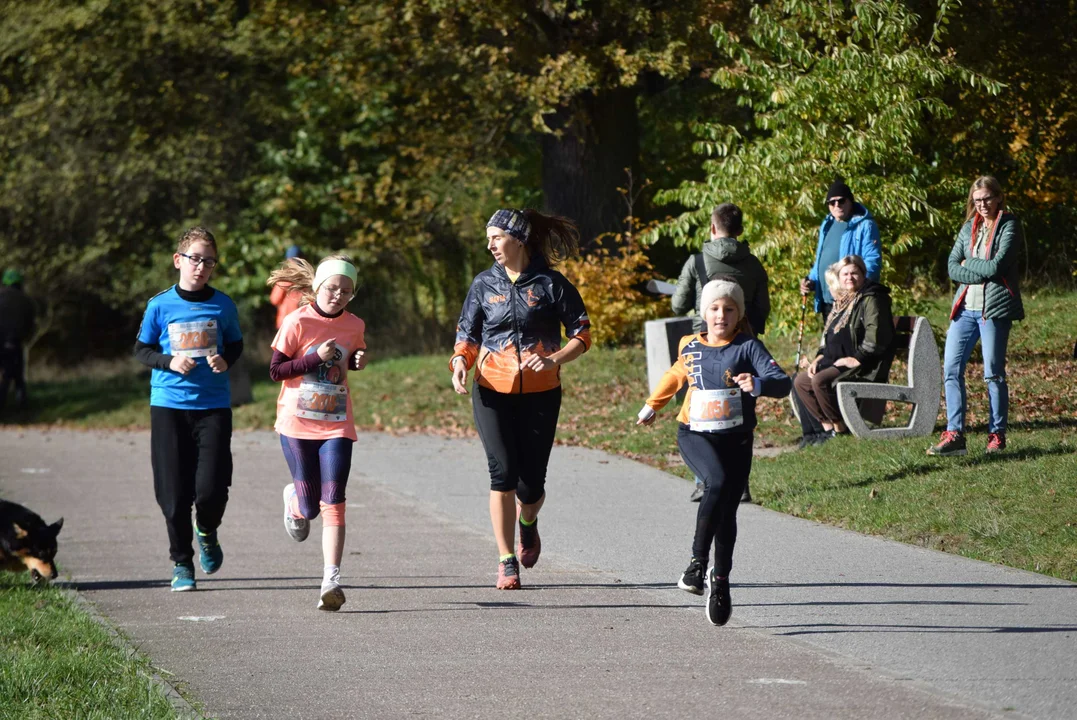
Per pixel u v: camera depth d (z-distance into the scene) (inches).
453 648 615.5
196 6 2650.1
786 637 615.2
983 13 1694.1
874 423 1190.9
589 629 649.0
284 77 2915.8
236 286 2664.9
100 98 2721.5
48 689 531.8
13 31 2674.7
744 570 773.9
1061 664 544.4
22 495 1309.1
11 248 2751.0
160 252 2755.9
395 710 507.5
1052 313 1662.2
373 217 2664.9
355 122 2751.0
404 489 1213.1
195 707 508.4
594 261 2048.5
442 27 2107.5
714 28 1476.4
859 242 1147.3
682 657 584.1
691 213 1578.5
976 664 549.6
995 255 978.1
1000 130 1766.7
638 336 2063.2
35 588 812.0
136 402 2359.7
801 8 1443.2
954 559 784.3
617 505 1048.8
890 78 1402.6
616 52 1977.1
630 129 2244.1
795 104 1422.2
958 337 1007.0
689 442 635.5
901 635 606.9
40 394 2554.1
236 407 2094.0
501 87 2105.1
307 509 733.3
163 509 785.6
